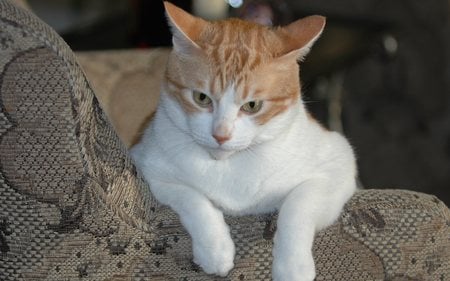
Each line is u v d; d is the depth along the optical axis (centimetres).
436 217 75
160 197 78
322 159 83
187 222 74
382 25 136
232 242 74
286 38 81
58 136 68
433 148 172
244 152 80
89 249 71
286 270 73
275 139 81
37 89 67
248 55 79
